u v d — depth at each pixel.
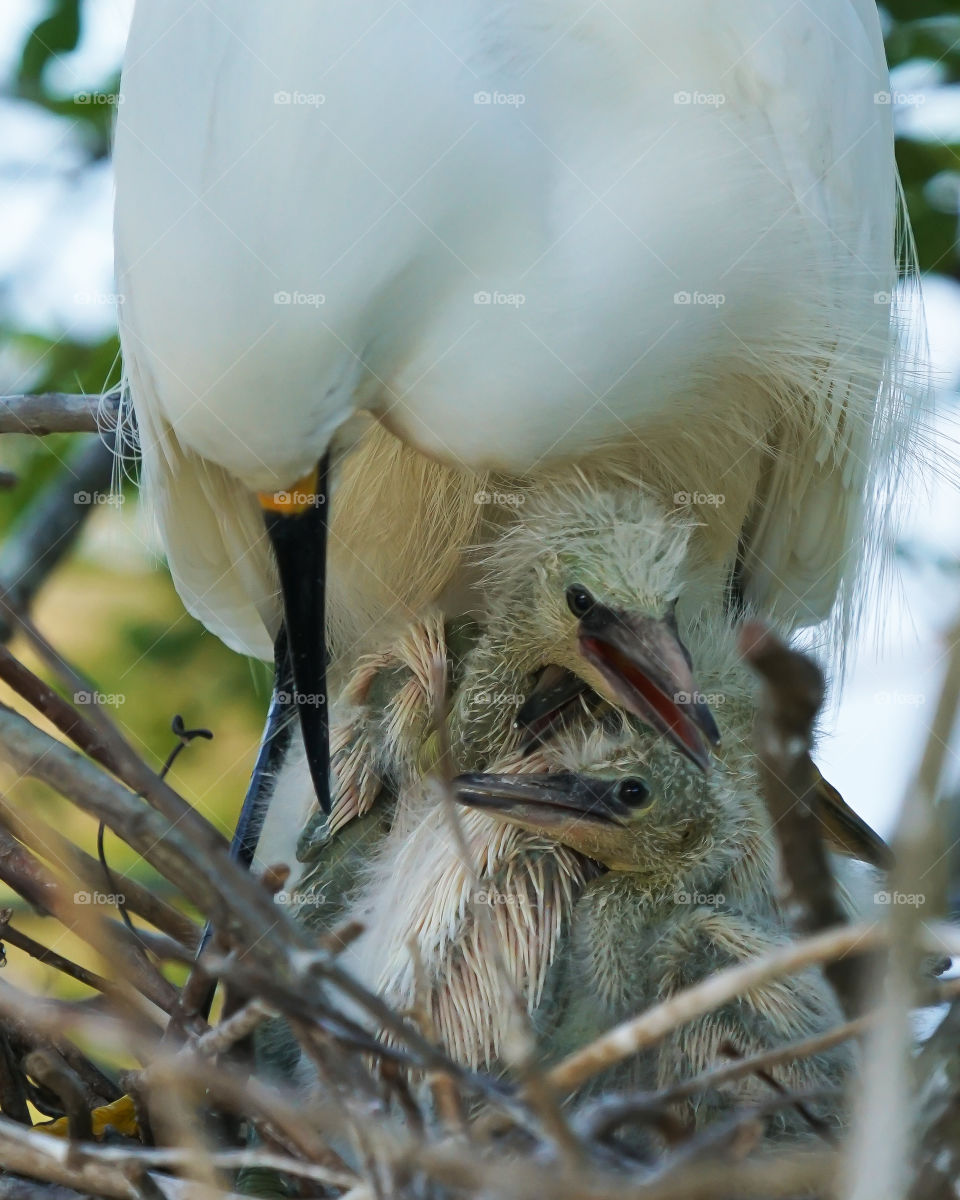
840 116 2.78
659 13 2.73
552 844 2.71
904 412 2.81
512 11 2.71
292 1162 2.59
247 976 2.57
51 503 2.93
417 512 2.81
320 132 2.67
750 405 2.78
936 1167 2.56
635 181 2.72
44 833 2.60
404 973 2.70
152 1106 2.61
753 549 2.82
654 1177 2.56
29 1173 2.63
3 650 2.63
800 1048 2.58
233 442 2.68
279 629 2.79
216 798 3.00
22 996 2.60
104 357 2.94
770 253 2.75
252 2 2.68
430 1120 2.67
